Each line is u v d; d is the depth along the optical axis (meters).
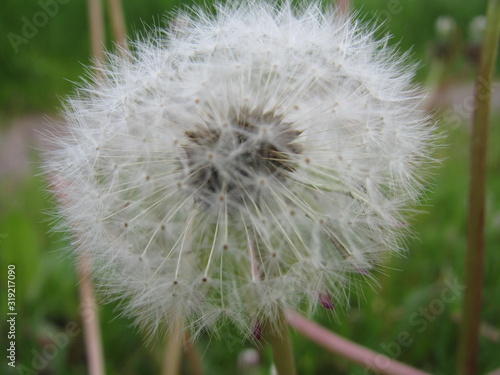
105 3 0.18
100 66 0.08
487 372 0.10
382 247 0.07
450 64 0.14
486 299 0.11
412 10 0.19
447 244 0.12
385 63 0.07
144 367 0.11
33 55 0.21
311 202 0.07
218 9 0.08
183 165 0.07
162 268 0.07
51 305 0.11
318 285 0.06
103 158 0.07
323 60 0.07
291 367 0.07
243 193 0.07
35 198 0.15
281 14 0.08
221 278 0.06
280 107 0.07
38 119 0.21
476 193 0.08
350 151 0.07
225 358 0.10
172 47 0.07
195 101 0.07
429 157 0.07
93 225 0.07
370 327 0.11
